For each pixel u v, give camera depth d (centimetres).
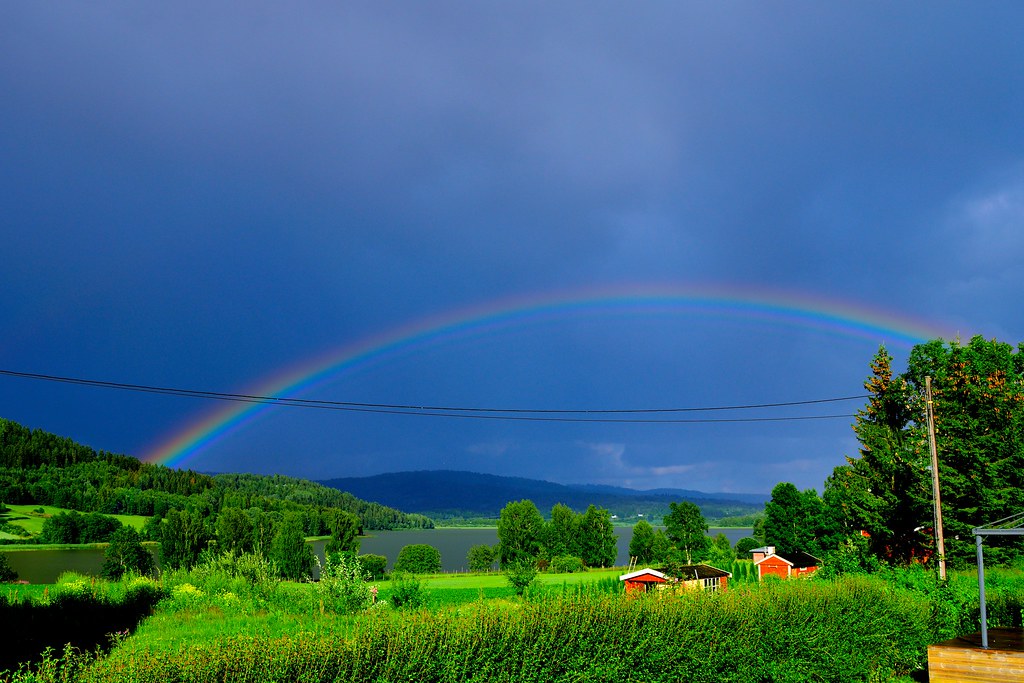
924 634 1995
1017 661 1511
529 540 10181
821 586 1841
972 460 4294
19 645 1669
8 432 15000
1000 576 3291
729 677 1441
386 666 976
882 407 4722
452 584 5188
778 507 8206
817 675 1642
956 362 4547
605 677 1242
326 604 2328
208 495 15700
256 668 872
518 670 1133
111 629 2002
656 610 1378
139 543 6831
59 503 13150
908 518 4456
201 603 2542
